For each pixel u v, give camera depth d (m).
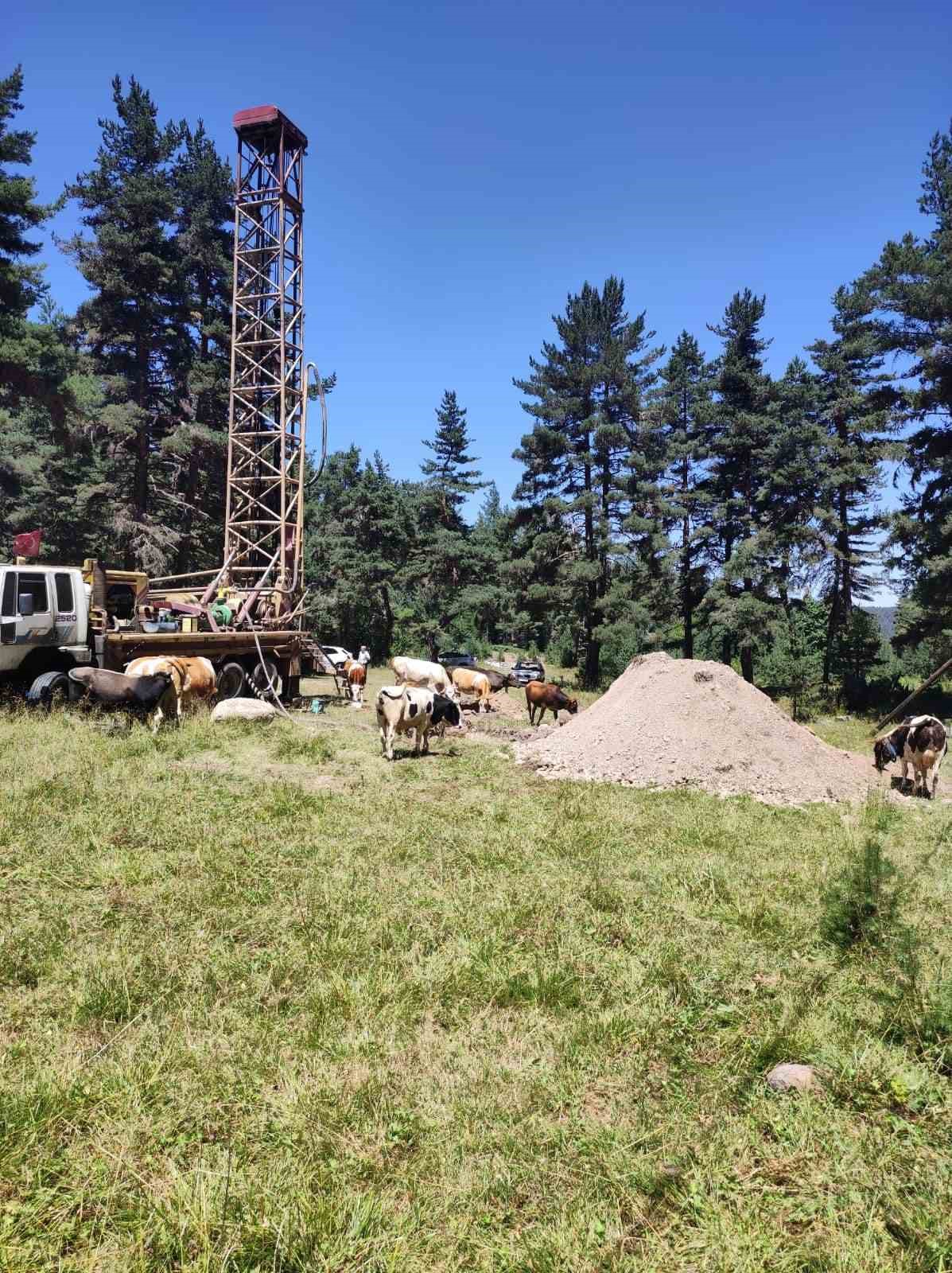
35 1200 2.82
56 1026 4.00
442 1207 2.87
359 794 9.77
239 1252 2.62
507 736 16.77
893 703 28.56
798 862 7.46
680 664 13.55
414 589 51.25
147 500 34.28
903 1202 2.94
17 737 10.90
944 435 27.31
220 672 17.61
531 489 38.19
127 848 7.01
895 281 25.05
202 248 34.75
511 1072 3.77
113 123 32.62
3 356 23.52
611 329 38.56
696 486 39.12
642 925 5.76
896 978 4.80
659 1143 3.29
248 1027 4.09
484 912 5.85
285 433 24.27
